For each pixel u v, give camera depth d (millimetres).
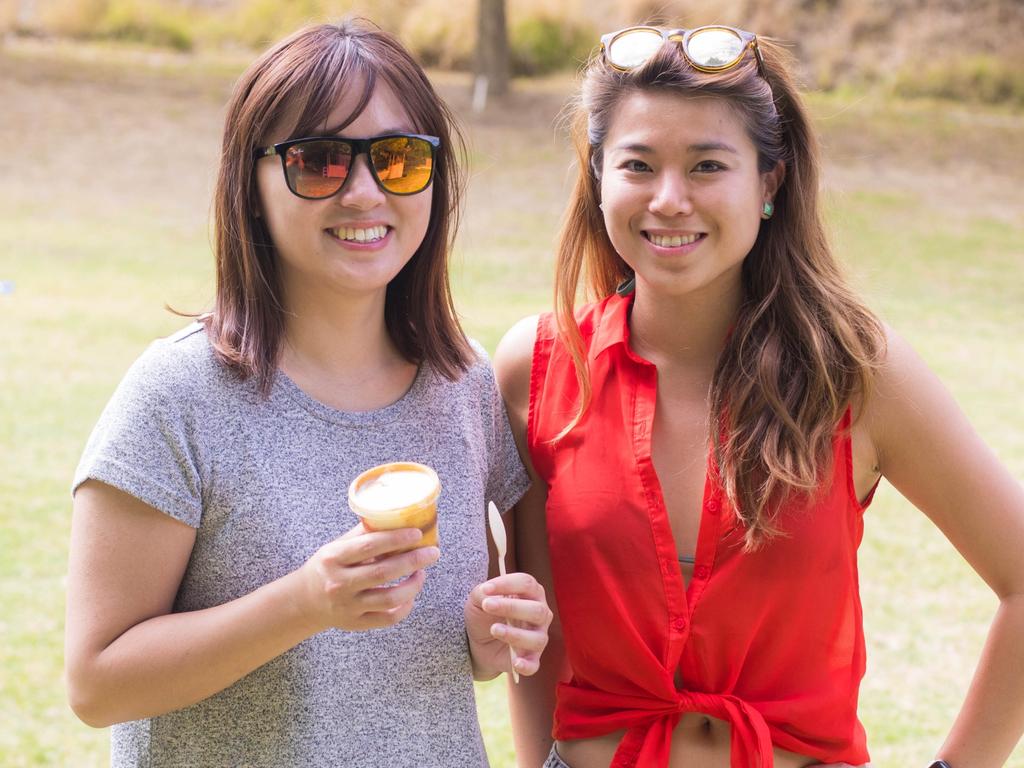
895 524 7191
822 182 2355
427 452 2125
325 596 1771
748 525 2152
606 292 2541
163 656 1843
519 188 17953
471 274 13805
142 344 10641
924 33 23078
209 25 25344
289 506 1962
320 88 1958
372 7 23984
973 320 12609
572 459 2332
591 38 23844
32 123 20219
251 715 1968
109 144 19547
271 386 2002
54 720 4816
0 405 8805
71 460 7785
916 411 2221
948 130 21000
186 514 1914
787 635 2199
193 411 1937
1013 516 2227
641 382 2330
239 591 1952
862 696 5176
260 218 2055
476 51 22234
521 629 2010
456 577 2088
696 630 2188
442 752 2043
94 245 14703
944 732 4852
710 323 2348
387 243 2045
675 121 2141
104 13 25375
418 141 2016
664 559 2205
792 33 23094
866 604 6078
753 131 2182
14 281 12742
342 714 1972
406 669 2016
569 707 2350
